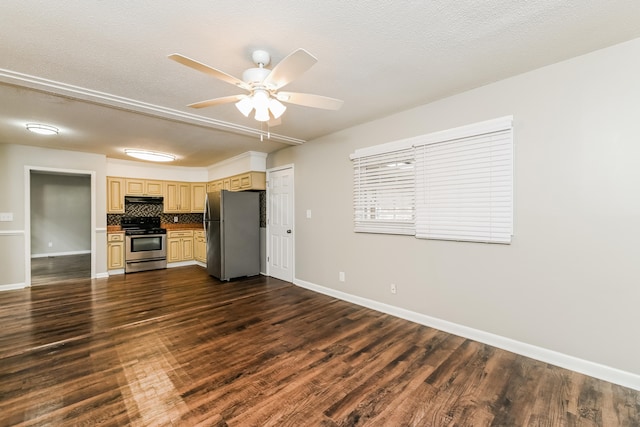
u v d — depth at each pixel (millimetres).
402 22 1629
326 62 2062
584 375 2016
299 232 4438
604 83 1940
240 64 2074
